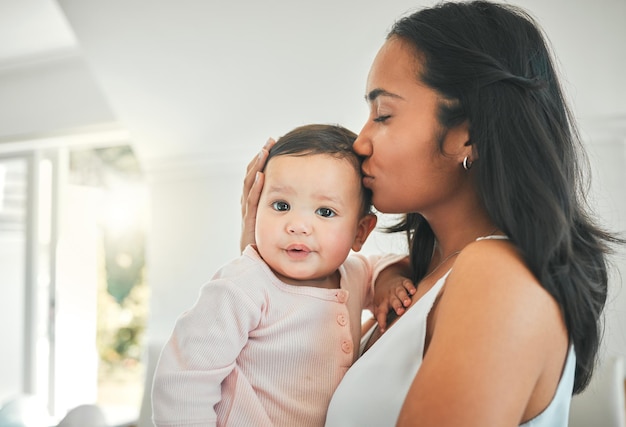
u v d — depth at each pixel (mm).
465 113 889
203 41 2809
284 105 3020
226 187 3395
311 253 1034
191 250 3490
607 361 1779
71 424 2281
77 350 4215
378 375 864
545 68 944
